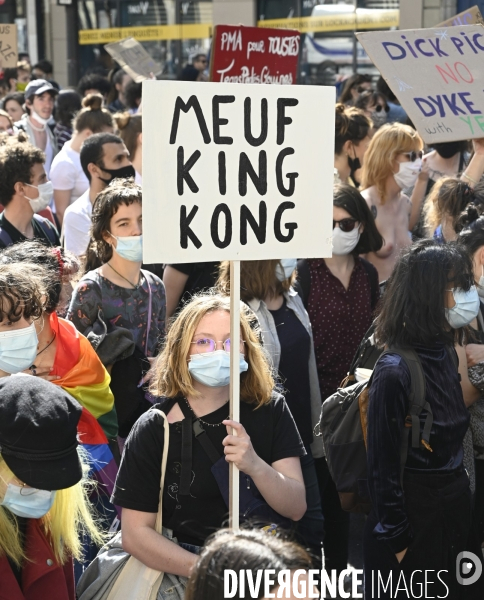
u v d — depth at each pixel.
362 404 3.02
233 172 2.54
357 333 4.32
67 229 5.44
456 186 4.40
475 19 5.18
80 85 11.55
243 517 2.63
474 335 3.53
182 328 2.71
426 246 2.95
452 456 2.90
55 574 2.38
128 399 3.68
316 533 3.54
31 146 4.75
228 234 2.55
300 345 3.82
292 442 2.80
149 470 2.63
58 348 3.29
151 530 2.60
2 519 2.25
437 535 2.85
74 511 2.42
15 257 3.45
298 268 4.30
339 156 6.20
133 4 14.88
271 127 2.57
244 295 3.74
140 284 3.95
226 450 2.51
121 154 5.43
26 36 15.77
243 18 13.53
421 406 2.81
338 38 12.73
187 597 1.71
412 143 5.36
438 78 4.11
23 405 2.20
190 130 2.48
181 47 14.53
